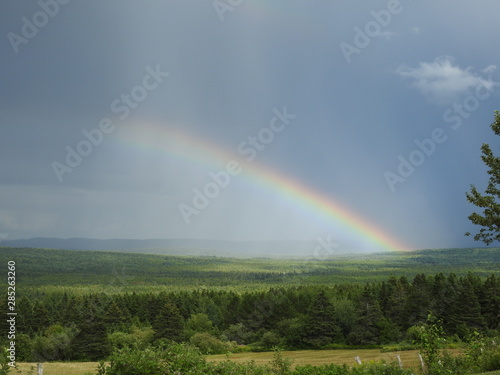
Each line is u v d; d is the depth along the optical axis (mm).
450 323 98875
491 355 23078
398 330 103438
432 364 24562
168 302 120250
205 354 21078
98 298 128750
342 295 126812
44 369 47250
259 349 105000
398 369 24156
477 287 106250
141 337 101250
